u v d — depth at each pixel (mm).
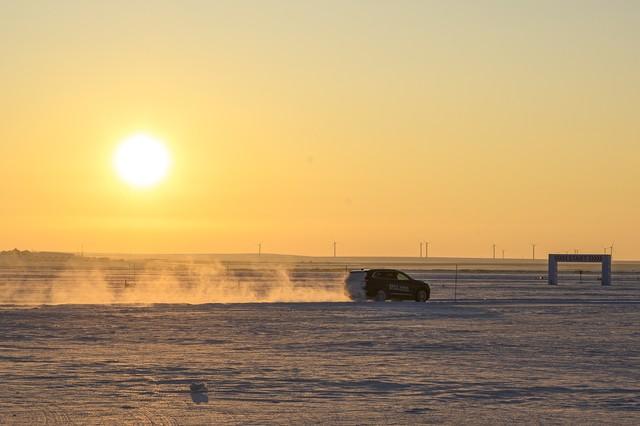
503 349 35781
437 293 91312
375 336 40812
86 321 47125
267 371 28672
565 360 32219
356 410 21859
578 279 161250
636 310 61250
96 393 24094
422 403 22938
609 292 97250
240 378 27078
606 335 42344
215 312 54719
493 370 29344
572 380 27141
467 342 38438
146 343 36812
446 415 21281
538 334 42594
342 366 30047
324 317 51969
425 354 33844
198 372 28297
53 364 29891
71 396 23562
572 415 21375
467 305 64375
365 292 68812
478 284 124250
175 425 19844
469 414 21422
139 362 30641
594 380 27172
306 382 26359
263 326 45594
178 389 24875
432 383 26344
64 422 20062
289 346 36219
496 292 94938
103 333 40844
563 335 42156
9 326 43906
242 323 47188
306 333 42000
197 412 21453
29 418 20484
